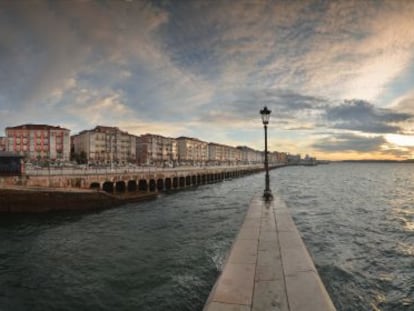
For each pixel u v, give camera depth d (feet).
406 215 66.18
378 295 26.68
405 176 277.03
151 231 53.93
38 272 35.35
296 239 27.50
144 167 135.85
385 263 34.45
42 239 50.55
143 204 89.35
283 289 17.24
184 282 30.83
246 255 23.18
